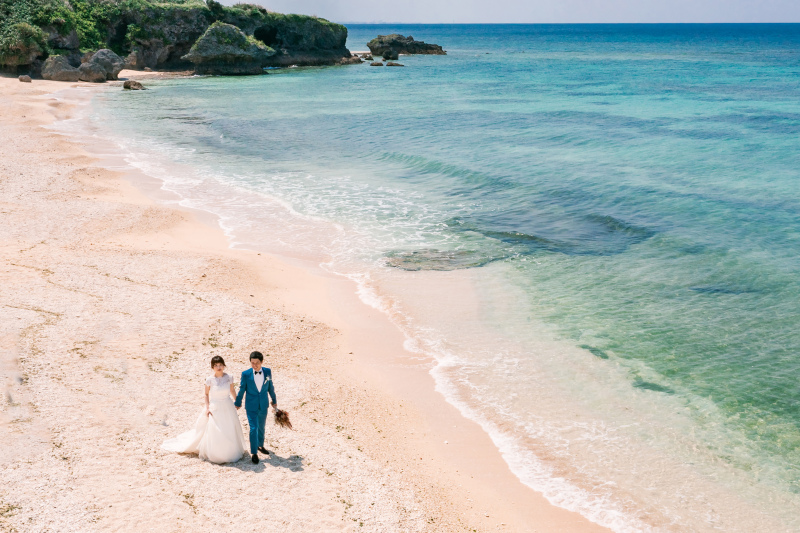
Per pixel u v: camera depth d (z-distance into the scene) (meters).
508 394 13.34
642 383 13.61
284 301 17.66
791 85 75.94
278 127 46.78
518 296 18.19
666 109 55.66
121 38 87.44
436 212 26.22
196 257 19.94
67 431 10.11
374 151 38.28
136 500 8.69
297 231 23.92
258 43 91.50
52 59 72.69
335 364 14.41
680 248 21.36
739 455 11.27
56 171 30.09
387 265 20.66
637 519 9.84
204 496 9.04
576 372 14.11
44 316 14.48
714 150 36.78
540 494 10.41
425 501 9.89
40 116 47.53
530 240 22.72
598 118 50.44
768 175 30.59
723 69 103.19
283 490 9.45
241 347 14.32
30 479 8.77
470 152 37.41
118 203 25.50
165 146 39.28
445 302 17.89
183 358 13.43
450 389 13.56
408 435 11.93
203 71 87.38
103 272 17.98
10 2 75.06
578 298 17.94
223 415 9.95
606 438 11.84
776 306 16.91
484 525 9.57
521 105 59.72
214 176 32.06
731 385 13.39
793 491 10.37
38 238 20.53
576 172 31.95
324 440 11.21
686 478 10.74
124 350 13.35
